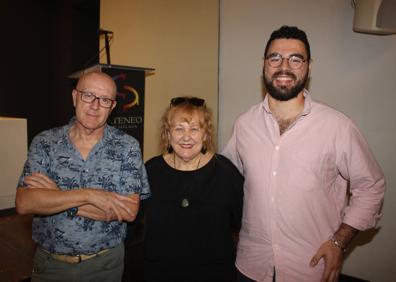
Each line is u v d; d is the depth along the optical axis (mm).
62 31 4926
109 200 1480
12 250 3082
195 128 1555
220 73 3918
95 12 4574
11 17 4871
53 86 5309
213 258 1526
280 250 1529
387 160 3031
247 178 1651
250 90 3750
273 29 3529
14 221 3869
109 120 2615
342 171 1557
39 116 5324
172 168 1625
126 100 2719
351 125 1533
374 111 3055
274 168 1557
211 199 1562
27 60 5094
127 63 3789
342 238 1494
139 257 2664
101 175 1574
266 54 1597
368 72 3049
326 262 1475
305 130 1542
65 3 4762
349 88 3141
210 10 3809
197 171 1593
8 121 4027
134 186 1571
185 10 3840
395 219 3012
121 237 1659
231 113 3902
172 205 1560
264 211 1560
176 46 3863
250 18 3672
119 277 1674
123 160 1606
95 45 4711
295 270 1521
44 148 1557
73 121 1668
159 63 3775
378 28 2715
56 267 1553
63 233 1515
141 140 2850
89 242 1546
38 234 1561
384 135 3029
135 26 3777
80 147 1604
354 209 1506
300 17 3336
